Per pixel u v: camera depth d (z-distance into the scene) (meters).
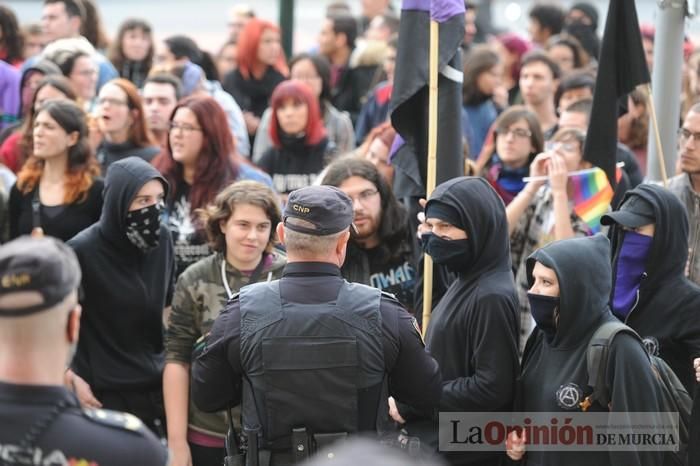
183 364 8.38
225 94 14.42
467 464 7.29
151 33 17.08
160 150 11.68
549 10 18.67
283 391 6.21
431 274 8.14
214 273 8.41
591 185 9.70
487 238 7.30
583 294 6.65
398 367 6.41
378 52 17.19
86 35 17.17
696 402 7.00
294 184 12.69
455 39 8.65
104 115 11.50
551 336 6.87
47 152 9.82
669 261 7.55
